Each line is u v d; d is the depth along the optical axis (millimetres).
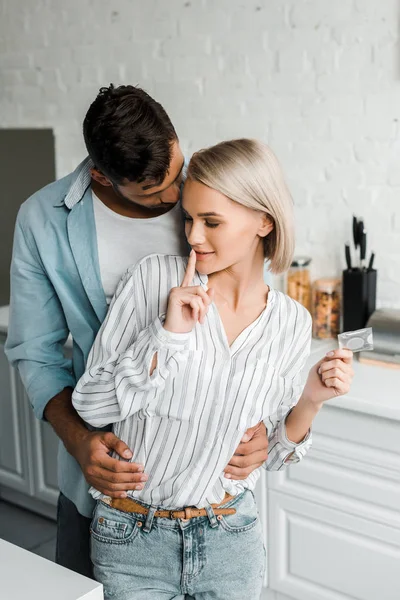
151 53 3129
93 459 1467
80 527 1847
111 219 1655
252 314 1472
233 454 1464
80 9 3283
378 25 2600
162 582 1483
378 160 2691
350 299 2654
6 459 3287
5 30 3539
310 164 2838
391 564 2279
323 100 2760
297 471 2404
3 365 3182
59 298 1710
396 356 2457
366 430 2246
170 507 1447
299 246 2924
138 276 1479
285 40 2797
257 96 2902
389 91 2623
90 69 3312
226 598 1498
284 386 1454
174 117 3127
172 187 1495
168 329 1320
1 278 3635
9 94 3596
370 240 2764
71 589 1188
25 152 3531
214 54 2969
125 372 1349
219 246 1356
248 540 1497
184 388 1385
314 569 2434
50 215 1681
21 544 3156
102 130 1409
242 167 1321
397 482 2229
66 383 1732
